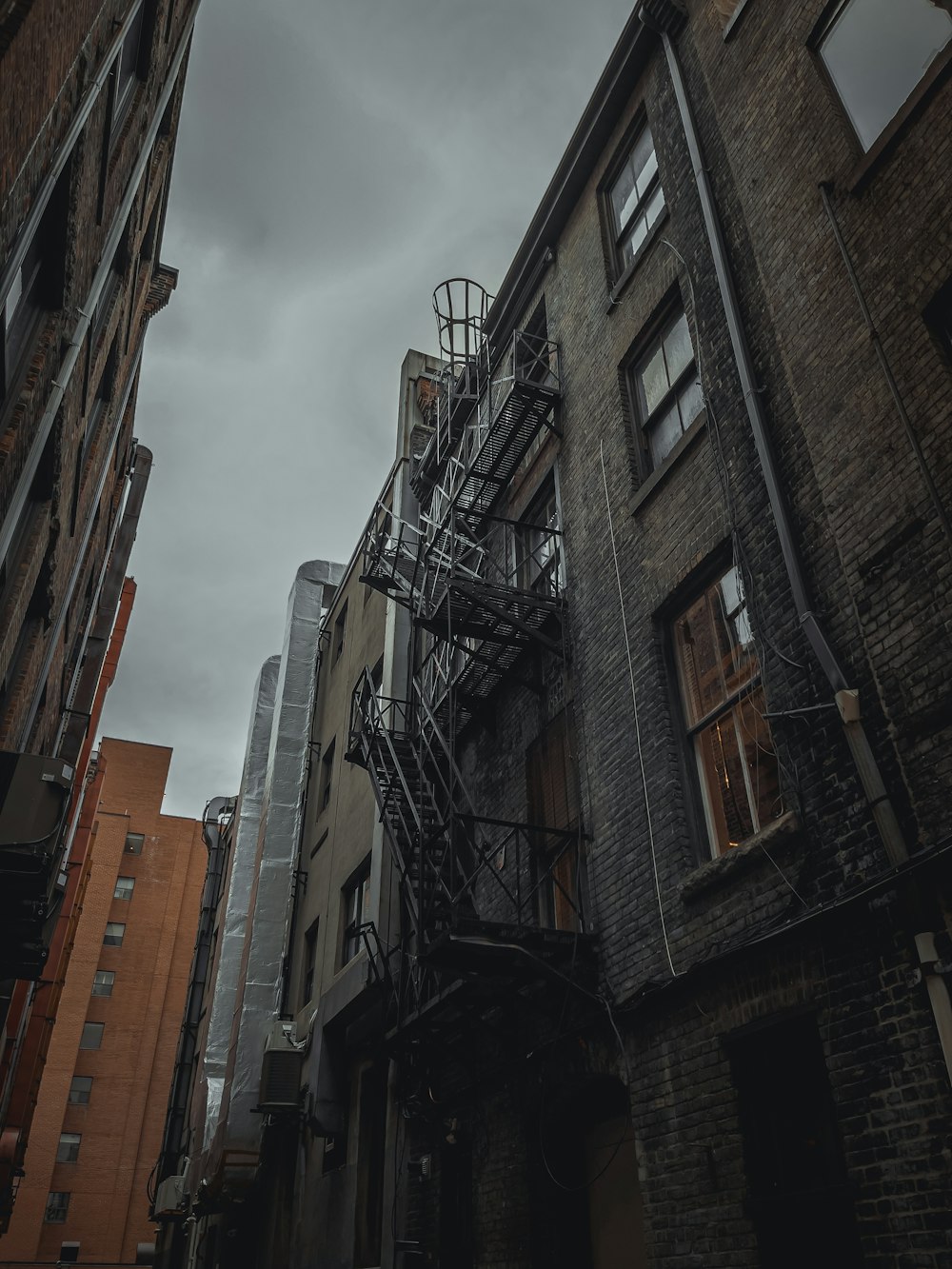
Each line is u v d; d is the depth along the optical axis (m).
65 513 8.64
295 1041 16.70
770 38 9.05
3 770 7.08
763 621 7.27
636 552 9.48
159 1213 25.17
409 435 19.16
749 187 8.80
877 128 7.48
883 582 6.13
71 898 28.12
